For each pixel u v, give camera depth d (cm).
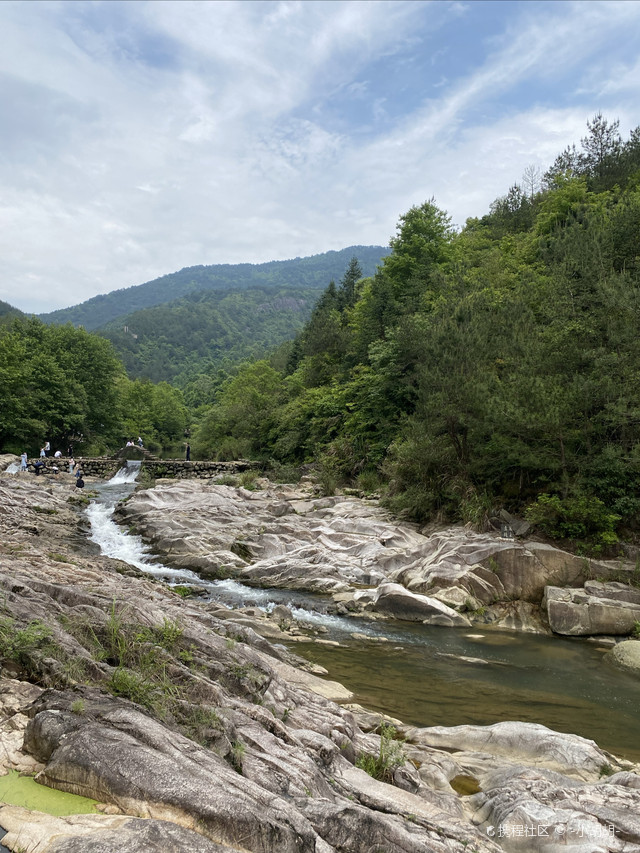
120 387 10031
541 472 2250
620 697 1248
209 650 903
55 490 3550
